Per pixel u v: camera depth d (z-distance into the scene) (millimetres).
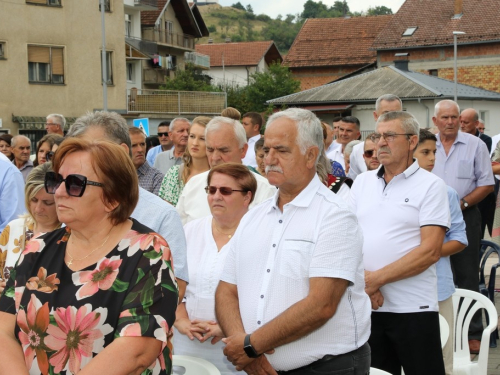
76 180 2553
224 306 3471
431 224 4324
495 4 47625
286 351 3238
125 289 2506
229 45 73875
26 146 10094
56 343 2510
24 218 4070
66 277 2576
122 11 34219
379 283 4273
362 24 60250
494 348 6387
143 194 3725
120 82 34312
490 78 45938
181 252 3684
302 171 3277
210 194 4129
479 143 6914
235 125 5184
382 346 4480
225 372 3951
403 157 4422
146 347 2459
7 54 30234
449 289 5051
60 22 31766
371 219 4496
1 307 2664
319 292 3111
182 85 49719
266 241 3334
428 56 47969
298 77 59688
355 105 37094
